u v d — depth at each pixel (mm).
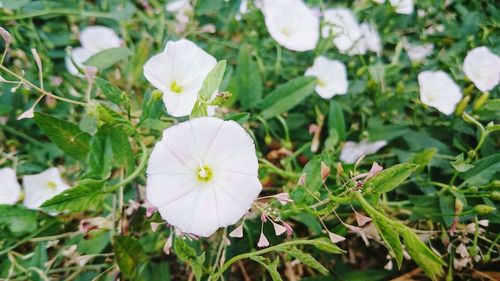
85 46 152
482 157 132
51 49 154
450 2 164
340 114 136
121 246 105
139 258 111
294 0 151
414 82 152
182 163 92
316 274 138
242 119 109
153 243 127
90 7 162
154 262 134
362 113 146
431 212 124
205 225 92
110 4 155
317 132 141
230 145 92
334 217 131
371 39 158
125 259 107
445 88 141
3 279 121
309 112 149
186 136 91
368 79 145
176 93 108
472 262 133
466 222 127
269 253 134
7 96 142
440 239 135
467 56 137
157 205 91
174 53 108
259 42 158
